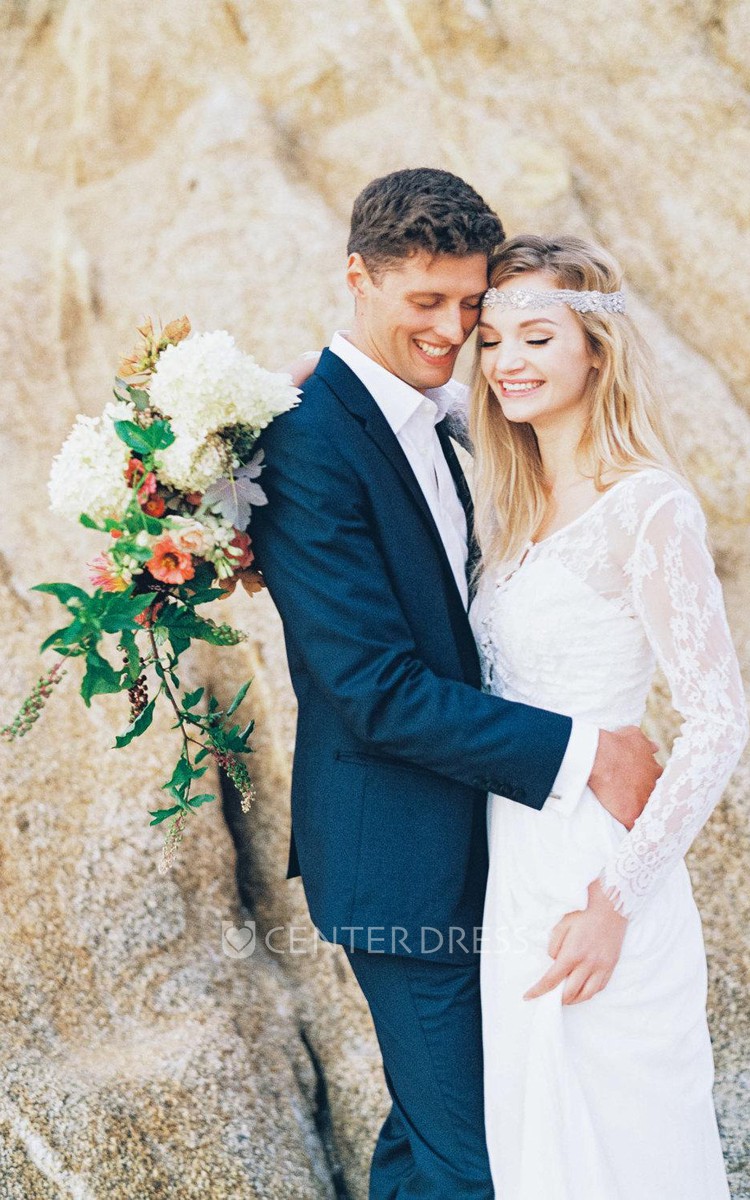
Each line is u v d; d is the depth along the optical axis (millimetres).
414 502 2350
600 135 4734
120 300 4445
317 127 4906
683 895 2377
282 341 4203
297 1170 2801
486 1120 2334
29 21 5352
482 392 2424
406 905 2320
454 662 2361
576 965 2188
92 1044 2980
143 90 5051
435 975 2375
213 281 4355
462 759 2195
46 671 3600
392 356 2367
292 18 4957
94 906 3199
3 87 5324
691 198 4633
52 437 4227
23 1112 2707
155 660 2291
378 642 2211
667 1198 2242
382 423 2340
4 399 4277
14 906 3162
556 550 2273
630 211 4672
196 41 5027
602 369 2301
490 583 2430
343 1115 3082
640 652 2277
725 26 4785
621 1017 2240
